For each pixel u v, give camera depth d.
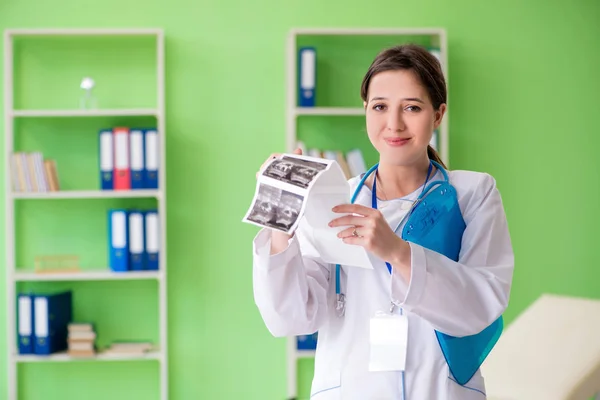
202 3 3.91
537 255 3.99
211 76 3.91
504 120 3.97
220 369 3.92
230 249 3.92
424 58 1.54
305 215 1.47
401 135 1.54
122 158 3.68
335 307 1.63
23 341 3.68
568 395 2.94
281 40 3.92
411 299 1.46
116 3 3.90
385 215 1.62
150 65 3.91
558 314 3.32
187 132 3.90
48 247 3.91
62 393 3.91
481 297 1.50
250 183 3.92
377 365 1.54
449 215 1.59
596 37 3.99
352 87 3.94
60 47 3.89
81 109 3.79
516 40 3.97
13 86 3.87
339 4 3.94
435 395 1.54
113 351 3.74
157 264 3.71
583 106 3.99
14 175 3.70
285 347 3.94
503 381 3.09
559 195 4.00
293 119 3.69
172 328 3.91
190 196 3.91
